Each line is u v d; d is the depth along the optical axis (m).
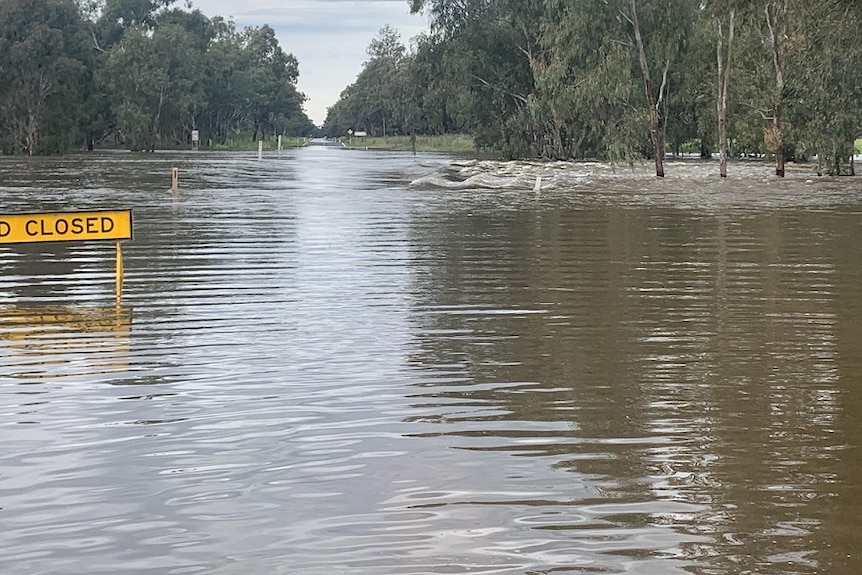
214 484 6.30
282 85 190.75
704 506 5.93
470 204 33.00
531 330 11.36
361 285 14.83
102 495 6.11
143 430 7.42
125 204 31.88
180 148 133.75
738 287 14.73
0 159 83.88
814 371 9.36
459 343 10.60
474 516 5.78
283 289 14.39
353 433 7.38
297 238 21.56
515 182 45.91
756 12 45.28
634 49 54.84
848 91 41.34
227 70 147.00
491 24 77.81
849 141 48.16
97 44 143.50
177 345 10.44
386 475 6.46
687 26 54.41
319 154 106.75
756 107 57.72
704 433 7.39
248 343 10.56
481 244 20.61
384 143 164.88
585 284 15.01
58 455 6.84
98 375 9.09
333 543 5.41
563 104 58.22
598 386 8.80
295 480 6.38
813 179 50.34
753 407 8.09
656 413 7.91
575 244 20.72
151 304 13.03
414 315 12.31
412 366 9.54
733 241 21.45
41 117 102.12
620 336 11.04
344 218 27.03
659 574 5.05
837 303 13.30
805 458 6.79
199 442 7.14
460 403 8.21
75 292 13.98
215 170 60.50
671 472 6.52
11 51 100.19
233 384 8.80
